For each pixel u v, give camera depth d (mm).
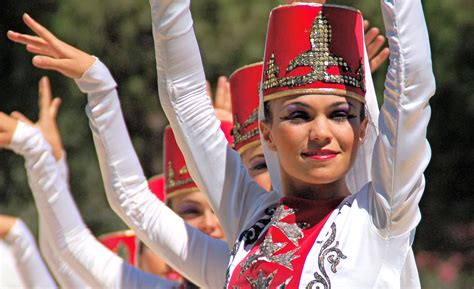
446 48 22203
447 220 22516
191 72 7430
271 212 7164
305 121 6891
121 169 7871
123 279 8586
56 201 8508
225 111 9750
